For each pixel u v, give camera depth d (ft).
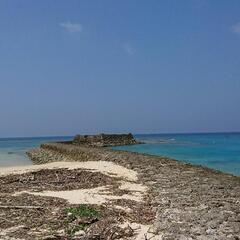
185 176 92.02
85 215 48.47
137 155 156.76
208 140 477.36
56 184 77.61
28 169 103.45
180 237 39.60
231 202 58.65
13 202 57.11
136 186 76.02
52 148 250.78
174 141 452.76
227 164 162.50
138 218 48.21
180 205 55.52
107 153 168.04
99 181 81.61
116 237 40.32
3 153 271.28
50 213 49.90
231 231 41.86
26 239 39.24
